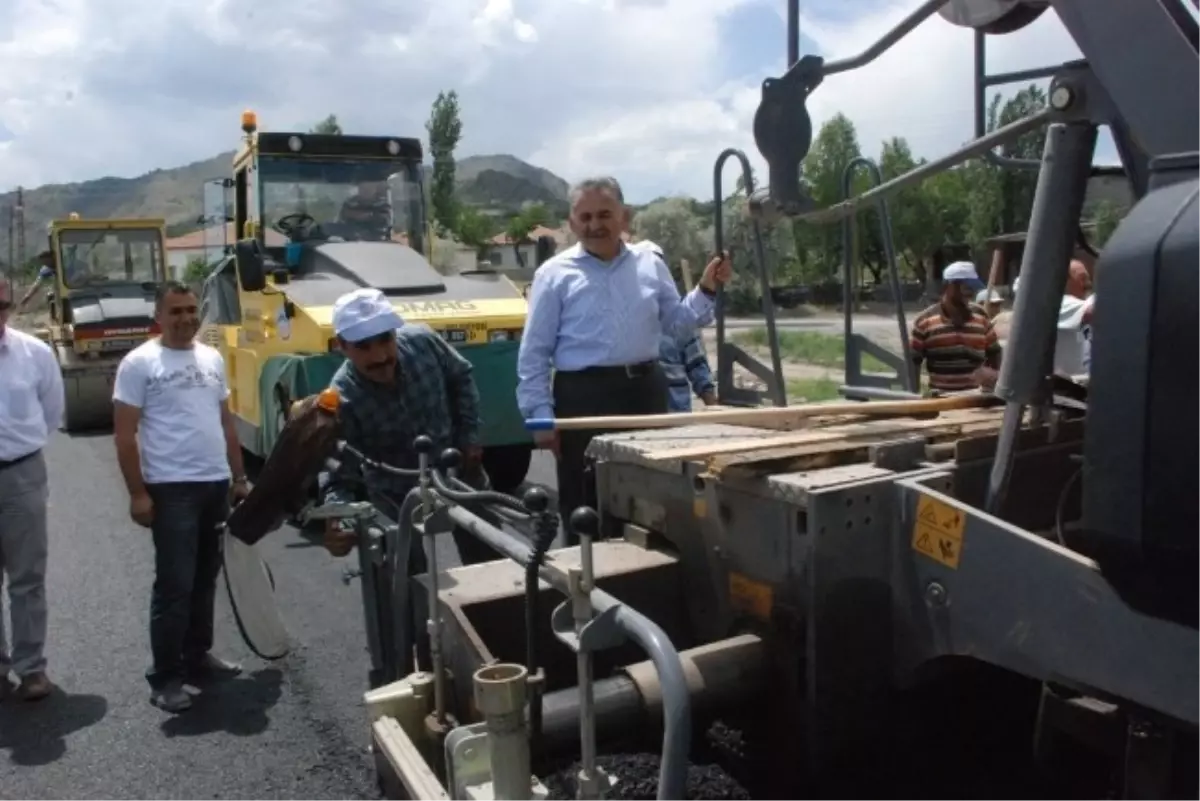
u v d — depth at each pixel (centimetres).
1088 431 181
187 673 506
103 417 1441
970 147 249
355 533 421
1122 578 184
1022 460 280
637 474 314
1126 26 185
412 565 379
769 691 262
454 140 4947
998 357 655
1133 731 219
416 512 328
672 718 186
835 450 272
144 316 1438
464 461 463
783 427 330
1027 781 267
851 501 246
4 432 473
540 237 980
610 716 247
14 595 483
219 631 571
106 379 1416
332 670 512
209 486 476
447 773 258
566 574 214
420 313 824
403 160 984
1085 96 210
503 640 302
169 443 467
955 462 267
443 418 449
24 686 484
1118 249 176
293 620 583
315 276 884
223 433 490
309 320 785
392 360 428
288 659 526
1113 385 176
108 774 412
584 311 453
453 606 293
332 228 962
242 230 1004
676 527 300
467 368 469
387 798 309
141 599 637
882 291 1931
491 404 828
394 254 905
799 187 266
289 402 791
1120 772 245
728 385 403
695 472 286
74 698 487
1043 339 218
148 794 396
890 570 250
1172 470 169
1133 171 220
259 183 934
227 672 510
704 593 291
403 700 309
